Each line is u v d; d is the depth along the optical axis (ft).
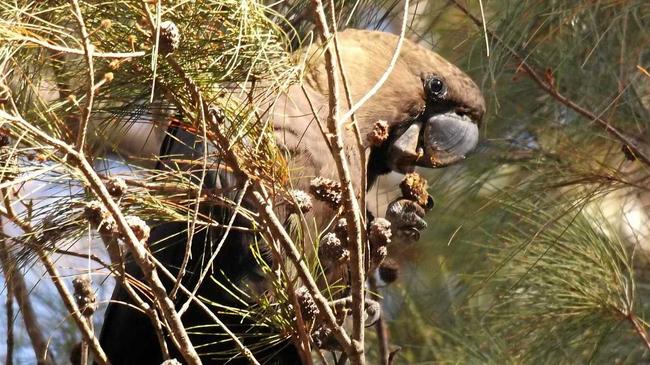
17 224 15.08
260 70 14.85
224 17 14.42
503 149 24.98
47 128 15.17
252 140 15.25
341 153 13.92
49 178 14.73
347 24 23.12
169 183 15.39
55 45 13.89
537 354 22.47
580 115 23.61
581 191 22.82
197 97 14.73
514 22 22.85
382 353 19.48
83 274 15.33
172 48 13.67
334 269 18.13
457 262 25.03
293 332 15.64
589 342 22.04
